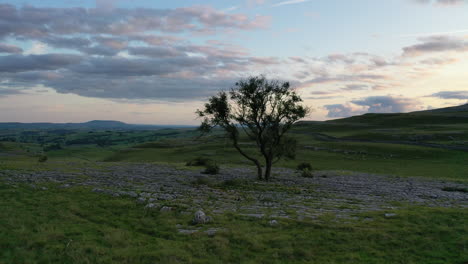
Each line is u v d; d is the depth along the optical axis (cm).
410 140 12794
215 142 16850
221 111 3956
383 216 1648
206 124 4041
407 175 5803
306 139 16125
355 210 1878
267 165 4106
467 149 9288
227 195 2531
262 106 3991
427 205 2153
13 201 1970
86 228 1459
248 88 3934
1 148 17312
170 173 4638
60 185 2677
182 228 1488
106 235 1349
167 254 1136
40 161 6644
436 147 10131
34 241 1242
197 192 2634
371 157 9062
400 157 8912
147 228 1489
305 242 1263
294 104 4012
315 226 1459
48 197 2127
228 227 1471
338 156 9438
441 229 1365
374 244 1236
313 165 7688
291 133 19950
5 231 1357
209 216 1612
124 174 4175
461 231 1347
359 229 1393
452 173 5931
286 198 2442
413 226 1437
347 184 3775
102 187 2642
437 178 4903
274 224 1503
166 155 12825
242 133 17738
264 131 4178
